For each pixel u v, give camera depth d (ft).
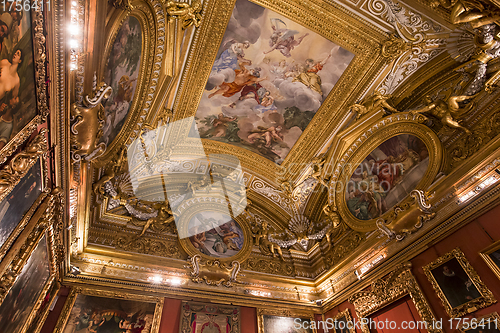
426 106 28.19
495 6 20.12
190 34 26.07
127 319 25.00
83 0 12.33
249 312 30.32
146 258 30.19
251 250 36.19
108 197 30.32
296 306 32.86
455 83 27.37
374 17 26.30
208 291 30.12
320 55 29.58
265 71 30.89
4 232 12.11
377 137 32.55
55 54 12.32
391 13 25.72
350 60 29.73
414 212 26.43
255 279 33.78
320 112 33.73
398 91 31.14
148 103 26.07
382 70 29.48
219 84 31.22
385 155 31.94
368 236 31.50
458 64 27.66
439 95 28.63
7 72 9.31
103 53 16.05
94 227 30.04
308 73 31.09
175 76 26.04
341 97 32.14
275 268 36.11
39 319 21.03
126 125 25.40
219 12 25.63
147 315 25.85
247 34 27.73
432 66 28.94
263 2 25.43
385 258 28.48
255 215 40.55
